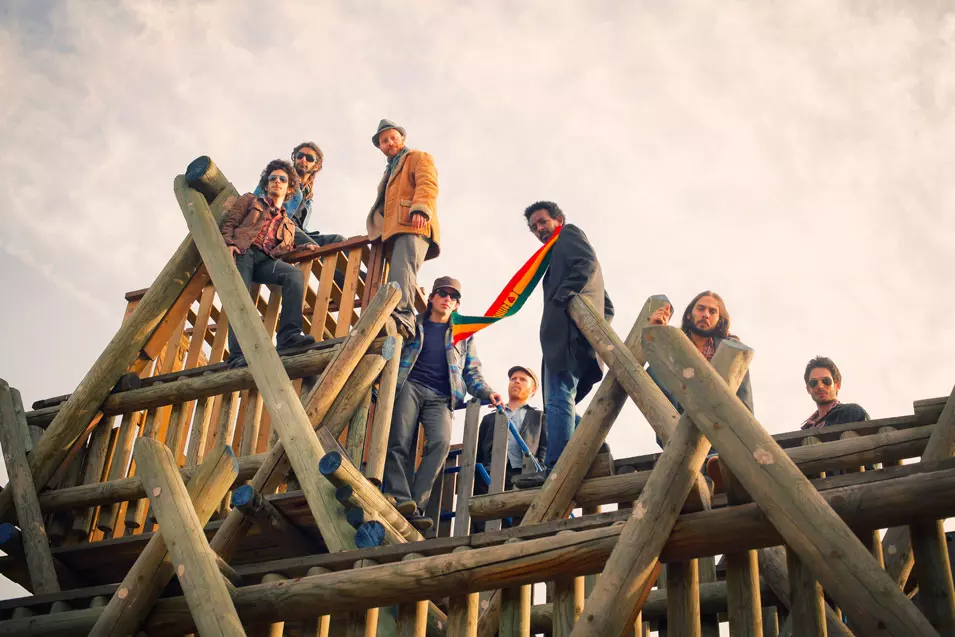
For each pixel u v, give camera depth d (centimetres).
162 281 780
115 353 756
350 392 658
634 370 577
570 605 433
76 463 743
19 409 752
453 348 723
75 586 680
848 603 359
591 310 626
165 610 491
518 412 800
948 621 373
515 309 723
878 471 405
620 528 426
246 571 500
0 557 694
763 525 402
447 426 698
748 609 407
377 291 758
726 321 687
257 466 647
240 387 704
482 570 441
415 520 623
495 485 719
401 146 849
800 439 593
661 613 516
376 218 813
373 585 456
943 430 514
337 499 555
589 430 579
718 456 404
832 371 722
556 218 731
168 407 784
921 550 385
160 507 492
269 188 811
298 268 805
